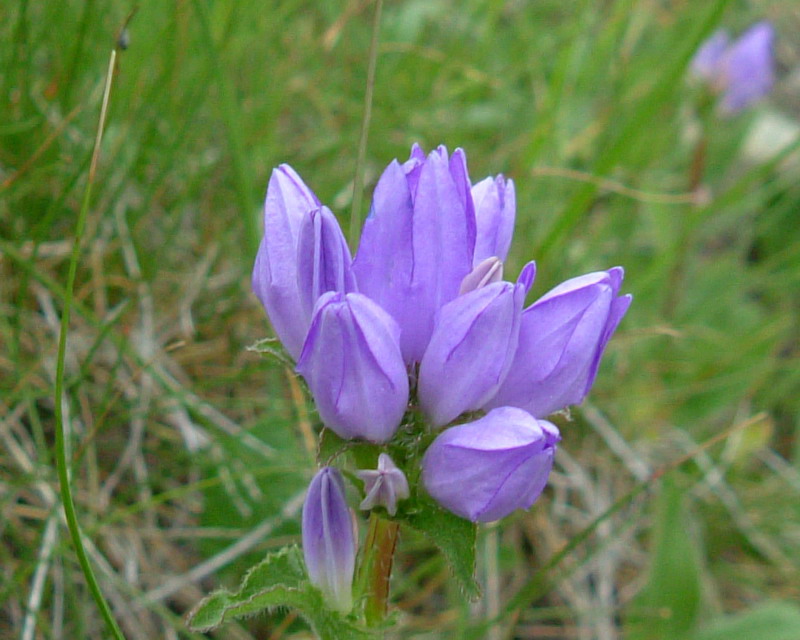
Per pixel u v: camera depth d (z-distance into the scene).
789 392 0.25
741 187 0.23
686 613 0.18
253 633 0.17
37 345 0.18
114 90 0.17
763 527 0.22
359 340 0.10
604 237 0.24
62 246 0.18
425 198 0.11
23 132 0.17
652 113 0.19
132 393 0.18
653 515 0.21
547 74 0.27
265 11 0.21
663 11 0.31
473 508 0.11
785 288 0.27
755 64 0.25
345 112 0.23
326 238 0.11
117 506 0.17
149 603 0.16
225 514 0.18
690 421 0.24
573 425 0.22
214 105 0.20
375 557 0.12
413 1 0.26
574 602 0.20
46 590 0.16
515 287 0.10
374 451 0.11
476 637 0.16
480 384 0.11
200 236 0.20
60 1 0.18
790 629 0.18
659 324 0.24
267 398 0.19
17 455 0.16
